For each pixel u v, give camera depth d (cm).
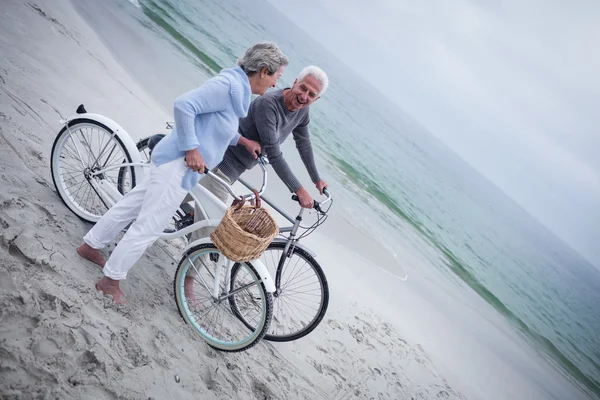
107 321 238
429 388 424
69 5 866
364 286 557
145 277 299
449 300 825
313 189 929
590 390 977
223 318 311
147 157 349
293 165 959
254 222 266
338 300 472
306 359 347
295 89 274
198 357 267
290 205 687
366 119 3120
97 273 268
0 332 196
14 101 389
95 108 496
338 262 577
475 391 490
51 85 471
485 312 985
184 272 279
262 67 235
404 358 445
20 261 237
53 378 192
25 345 197
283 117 282
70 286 241
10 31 528
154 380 228
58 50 578
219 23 2192
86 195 324
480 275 1508
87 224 307
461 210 2811
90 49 686
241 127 290
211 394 247
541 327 1391
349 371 367
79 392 195
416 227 1420
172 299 297
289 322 365
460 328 688
